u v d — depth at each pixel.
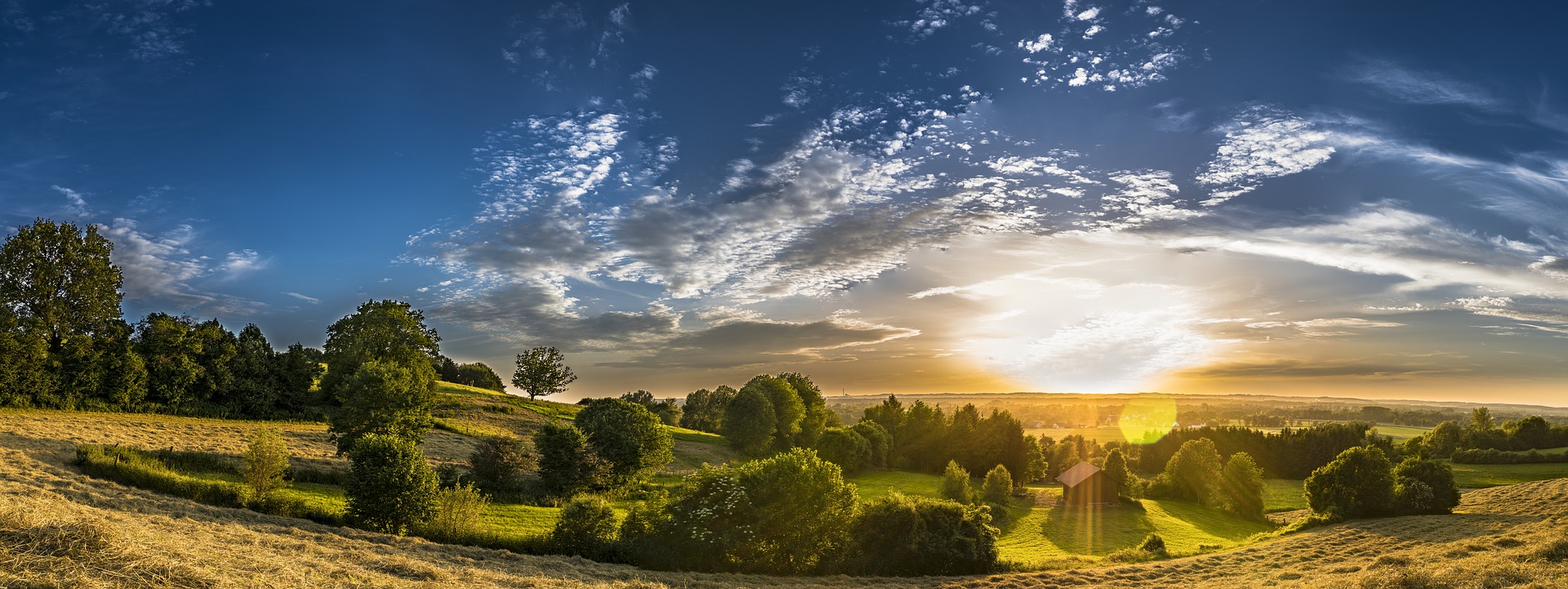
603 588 25.66
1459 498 66.75
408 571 23.12
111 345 67.75
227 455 49.09
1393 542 48.06
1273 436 128.38
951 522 41.66
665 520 39.19
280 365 80.19
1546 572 22.67
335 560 23.41
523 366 136.75
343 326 85.88
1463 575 23.48
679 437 104.94
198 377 71.88
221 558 17.78
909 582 37.25
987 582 37.06
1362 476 67.75
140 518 25.77
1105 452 142.62
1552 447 121.31
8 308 62.88
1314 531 61.44
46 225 66.62
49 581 12.81
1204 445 94.25
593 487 60.03
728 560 37.97
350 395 55.84
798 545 38.53
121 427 54.00
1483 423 141.00
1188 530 71.25
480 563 29.88
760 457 100.25
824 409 134.12
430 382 84.88
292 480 45.75
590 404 71.19
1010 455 120.06
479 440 73.38
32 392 58.41
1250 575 37.25
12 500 21.45
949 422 129.50
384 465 36.09
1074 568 43.41
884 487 95.50
